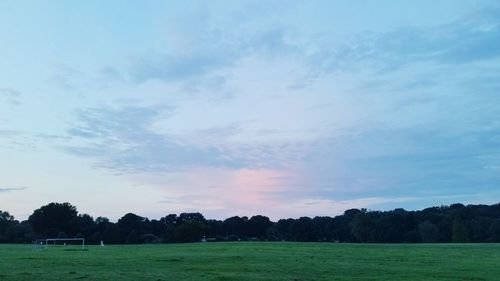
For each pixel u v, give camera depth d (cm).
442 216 17450
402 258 6203
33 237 16562
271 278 3878
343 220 19225
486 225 15312
